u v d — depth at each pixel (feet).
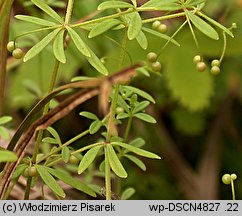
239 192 1.13
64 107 0.63
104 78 0.58
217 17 1.05
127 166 1.06
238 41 1.01
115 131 0.76
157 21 0.70
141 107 0.75
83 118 1.08
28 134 0.64
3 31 0.69
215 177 1.12
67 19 0.66
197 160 1.19
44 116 0.63
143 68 0.75
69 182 0.68
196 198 1.09
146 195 1.06
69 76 1.07
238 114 1.19
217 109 1.17
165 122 1.17
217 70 0.69
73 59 1.07
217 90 1.17
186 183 1.10
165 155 1.11
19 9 0.89
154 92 1.11
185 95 1.03
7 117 0.64
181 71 1.02
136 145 0.77
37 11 0.89
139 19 0.65
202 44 1.01
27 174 0.68
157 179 1.07
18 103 1.07
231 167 1.16
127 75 0.58
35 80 1.06
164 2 0.65
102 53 1.06
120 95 0.77
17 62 0.97
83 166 0.66
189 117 1.14
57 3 0.81
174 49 1.01
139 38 0.66
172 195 1.07
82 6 1.02
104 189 0.72
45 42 0.65
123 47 0.70
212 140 1.16
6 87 1.09
